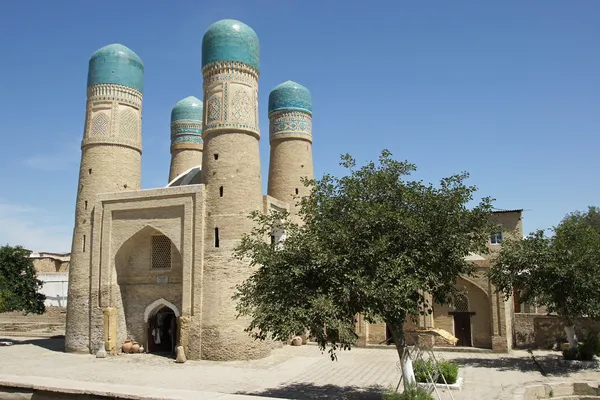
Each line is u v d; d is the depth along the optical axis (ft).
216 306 67.46
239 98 73.26
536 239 61.36
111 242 76.54
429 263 39.47
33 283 99.55
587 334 70.28
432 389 43.19
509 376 54.60
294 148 95.81
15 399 24.80
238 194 70.33
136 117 84.02
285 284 39.52
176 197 72.79
